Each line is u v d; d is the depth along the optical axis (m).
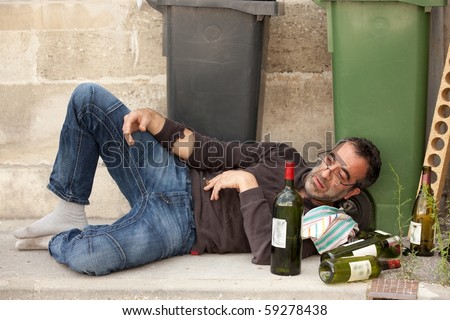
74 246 3.23
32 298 3.13
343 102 3.89
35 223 3.60
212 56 3.84
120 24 4.33
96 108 3.49
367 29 3.80
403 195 3.91
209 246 3.55
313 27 4.31
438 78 4.25
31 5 4.32
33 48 4.36
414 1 3.71
